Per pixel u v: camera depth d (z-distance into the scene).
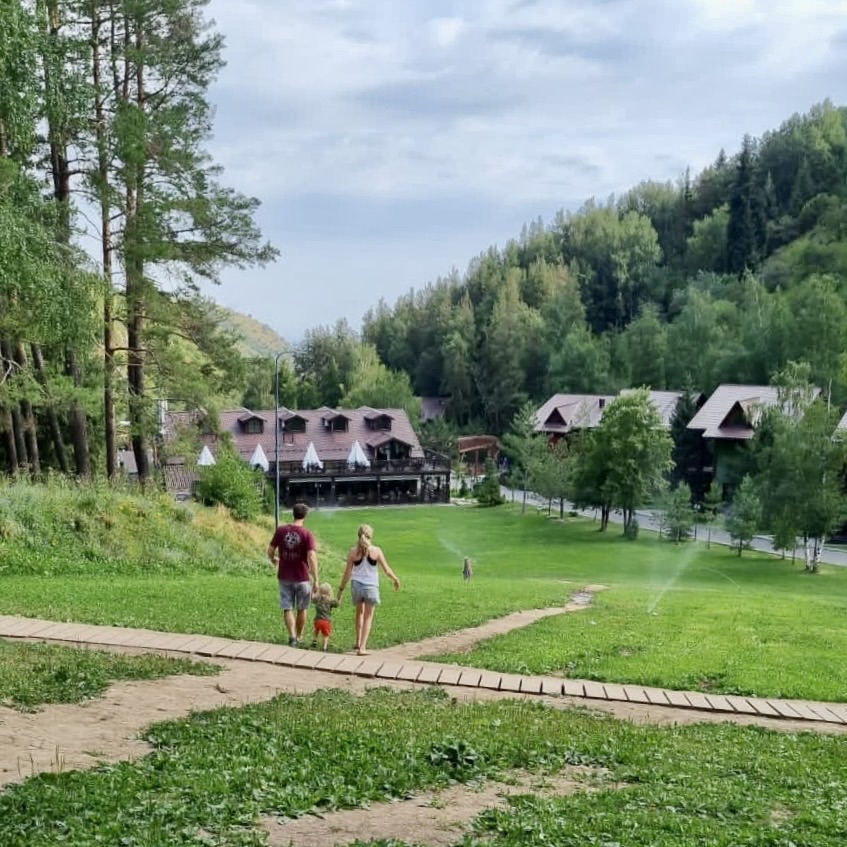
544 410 112.19
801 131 160.00
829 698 13.91
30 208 24.78
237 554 31.61
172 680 11.80
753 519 57.47
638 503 66.25
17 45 22.17
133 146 30.48
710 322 113.06
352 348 149.25
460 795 8.09
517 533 69.56
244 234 34.47
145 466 37.03
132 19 32.69
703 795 8.46
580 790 8.48
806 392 64.31
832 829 7.66
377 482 94.31
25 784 7.16
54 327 25.86
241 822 6.78
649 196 186.25
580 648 16.66
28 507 26.94
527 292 157.12
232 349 36.69
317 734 9.43
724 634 19.39
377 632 17.23
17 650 12.59
